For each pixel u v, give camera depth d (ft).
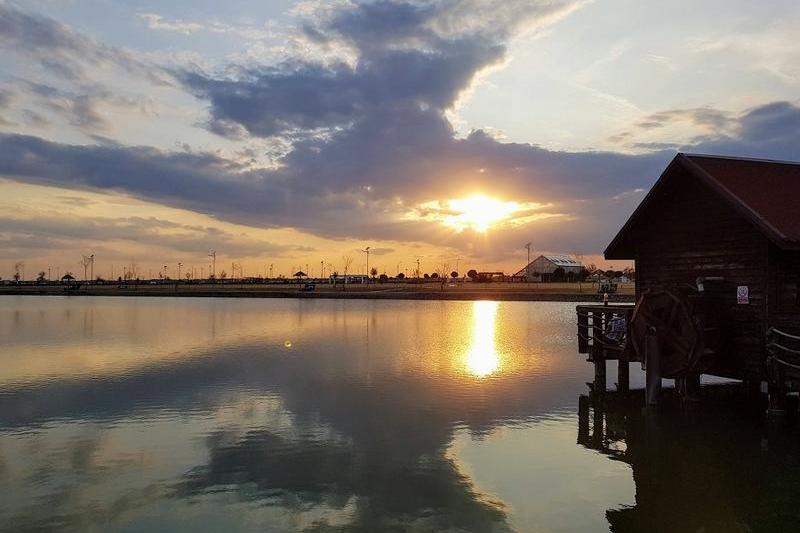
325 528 32.48
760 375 54.29
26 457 45.21
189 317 197.88
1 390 71.20
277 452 45.93
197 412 59.31
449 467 42.24
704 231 61.16
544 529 32.30
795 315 53.42
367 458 44.34
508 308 255.29
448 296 351.25
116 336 135.44
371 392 68.85
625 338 63.62
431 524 32.96
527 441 48.52
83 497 37.22
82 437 50.57
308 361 94.63
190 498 36.91
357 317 198.39
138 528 32.81
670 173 62.59
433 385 73.15
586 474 40.68
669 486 38.14
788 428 50.80
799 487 37.68
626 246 73.36
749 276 55.72
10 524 33.40
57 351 108.88
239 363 92.79
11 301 336.49
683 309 56.90
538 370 84.89
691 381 60.85
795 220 51.75
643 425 52.75
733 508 34.68
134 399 65.57
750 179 59.16
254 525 33.01
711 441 47.67
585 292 346.95
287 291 437.99
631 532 31.65
